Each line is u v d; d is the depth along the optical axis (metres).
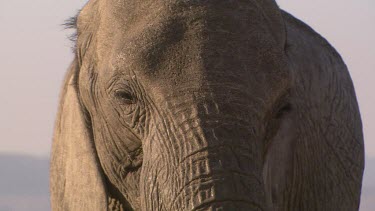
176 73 11.65
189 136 11.43
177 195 11.39
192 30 11.73
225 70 11.52
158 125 11.79
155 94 11.77
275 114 12.01
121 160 12.84
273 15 12.23
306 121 15.24
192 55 11.63
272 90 11.69
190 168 11.33
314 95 15.54
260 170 11.41
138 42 11.89
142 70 11.82
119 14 12.30
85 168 13.10
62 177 13.95
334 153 16.02
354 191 16.59
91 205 13.01
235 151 11.27
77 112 13.26
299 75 15.26
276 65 11.74
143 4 12.15
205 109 11.43
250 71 11.59
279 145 13.83
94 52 12.81
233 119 11.38
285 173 14.28
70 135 13.41
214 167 11.21
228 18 11.80
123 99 12.21
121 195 13.22
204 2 11.88
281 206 14.52
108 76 12.31
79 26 13.20
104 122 12.80
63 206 13.81
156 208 11.77
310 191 15.51
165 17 11.87
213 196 11.09
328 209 15.94
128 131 12.48
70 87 13.48
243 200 11.08
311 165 15.42
